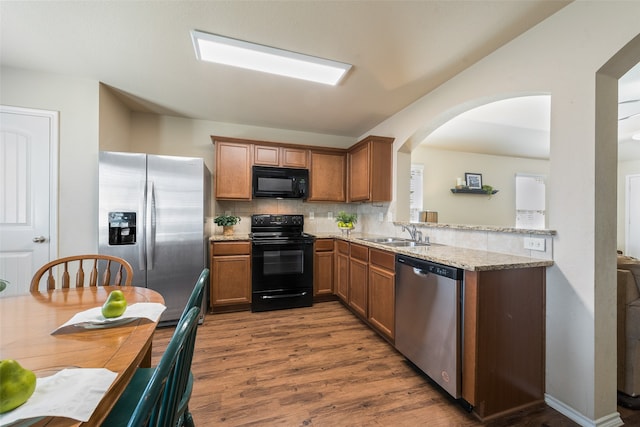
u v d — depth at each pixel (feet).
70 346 2.81
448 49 6.37
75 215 7.98
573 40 4.92
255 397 5.34
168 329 8.41
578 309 4.83
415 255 6.20
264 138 12.33
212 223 11.53
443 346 5.29
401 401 5.30
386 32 5.80
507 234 6.12
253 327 8.64
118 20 5.54
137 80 8.05
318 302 11.25
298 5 5.08
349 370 6.30
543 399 5.30
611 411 4.79
